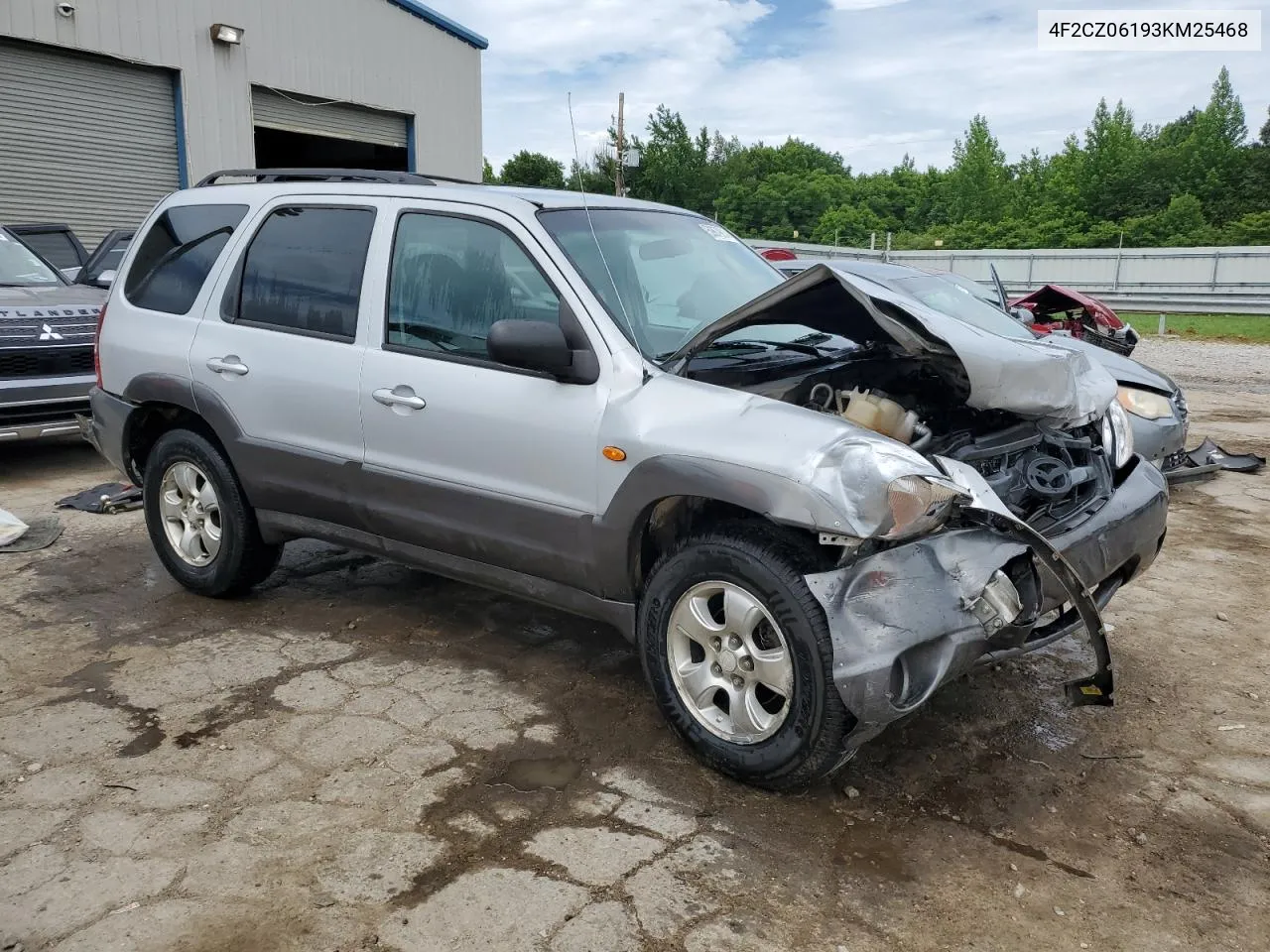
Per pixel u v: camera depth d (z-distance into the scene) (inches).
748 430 116.9
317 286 162.1
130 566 204.1
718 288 158.1
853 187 3440.0
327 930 95.9
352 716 139.8
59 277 332.5
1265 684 155.8
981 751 134.0
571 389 132.0
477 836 111.7
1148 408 267.3
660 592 126.3
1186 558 220.8
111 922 96.6
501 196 147.9
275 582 195.5
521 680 152.6
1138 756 133.2
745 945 95.1
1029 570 119.3
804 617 111.7
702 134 3095.5
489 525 141.6
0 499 259.4
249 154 653.9
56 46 547.2
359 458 154.4
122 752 129.3
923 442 125.9
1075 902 102.7
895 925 98.7
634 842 111.0
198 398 171.8
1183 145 2618.1
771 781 118.6
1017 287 1189.7
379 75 740.7
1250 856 111.2
